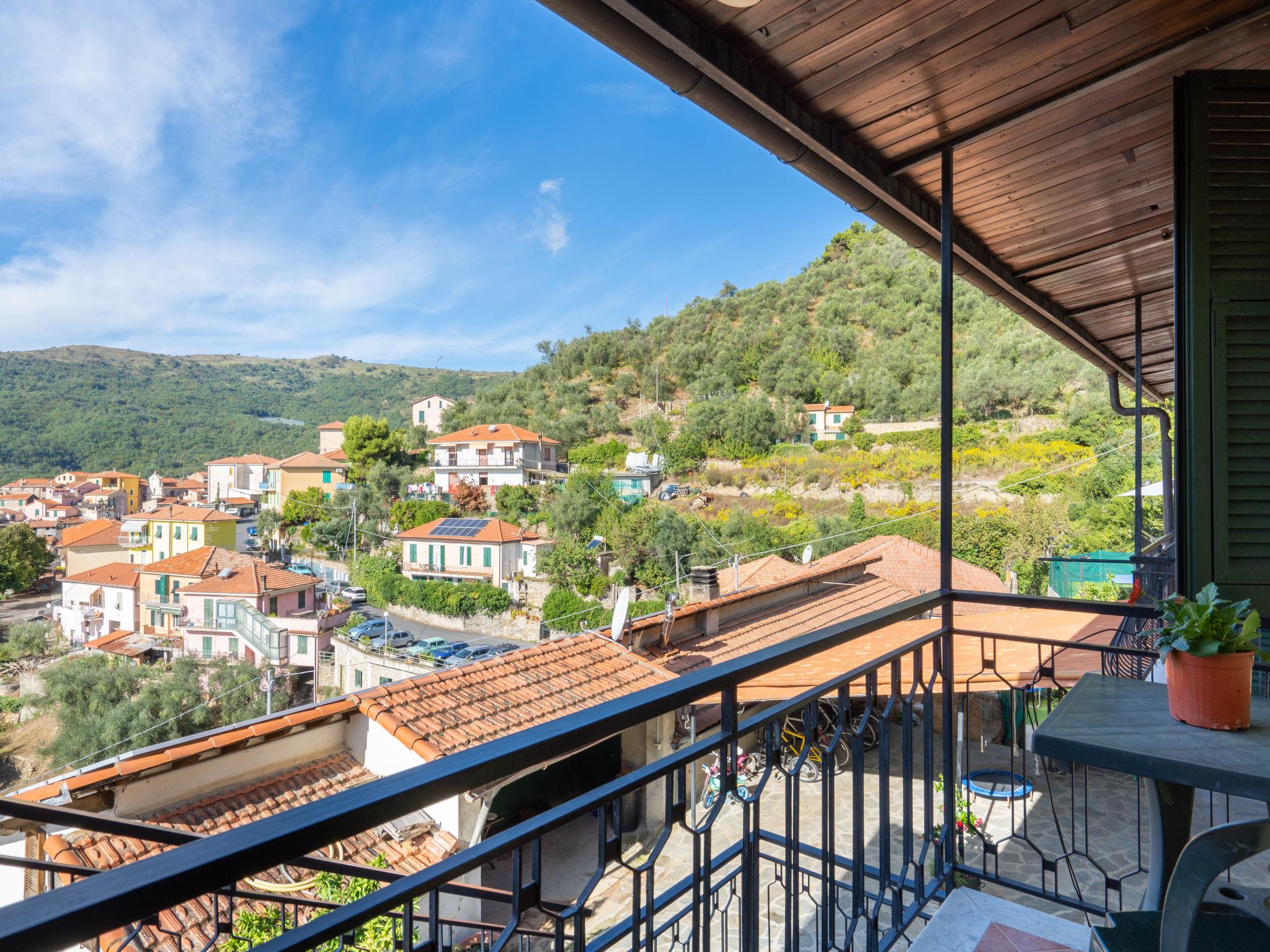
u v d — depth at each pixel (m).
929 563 16.70
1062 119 2.82
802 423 56.94
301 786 6.75
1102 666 4.36
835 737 1.67
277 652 29.80
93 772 5.84
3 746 28.08
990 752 8.23
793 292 74.44
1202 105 2.17
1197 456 2.09
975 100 2.54
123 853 5.70
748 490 51.50
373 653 28.03
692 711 8.30
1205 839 0.94
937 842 2.30
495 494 54.22
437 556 41.97
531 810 9.88
